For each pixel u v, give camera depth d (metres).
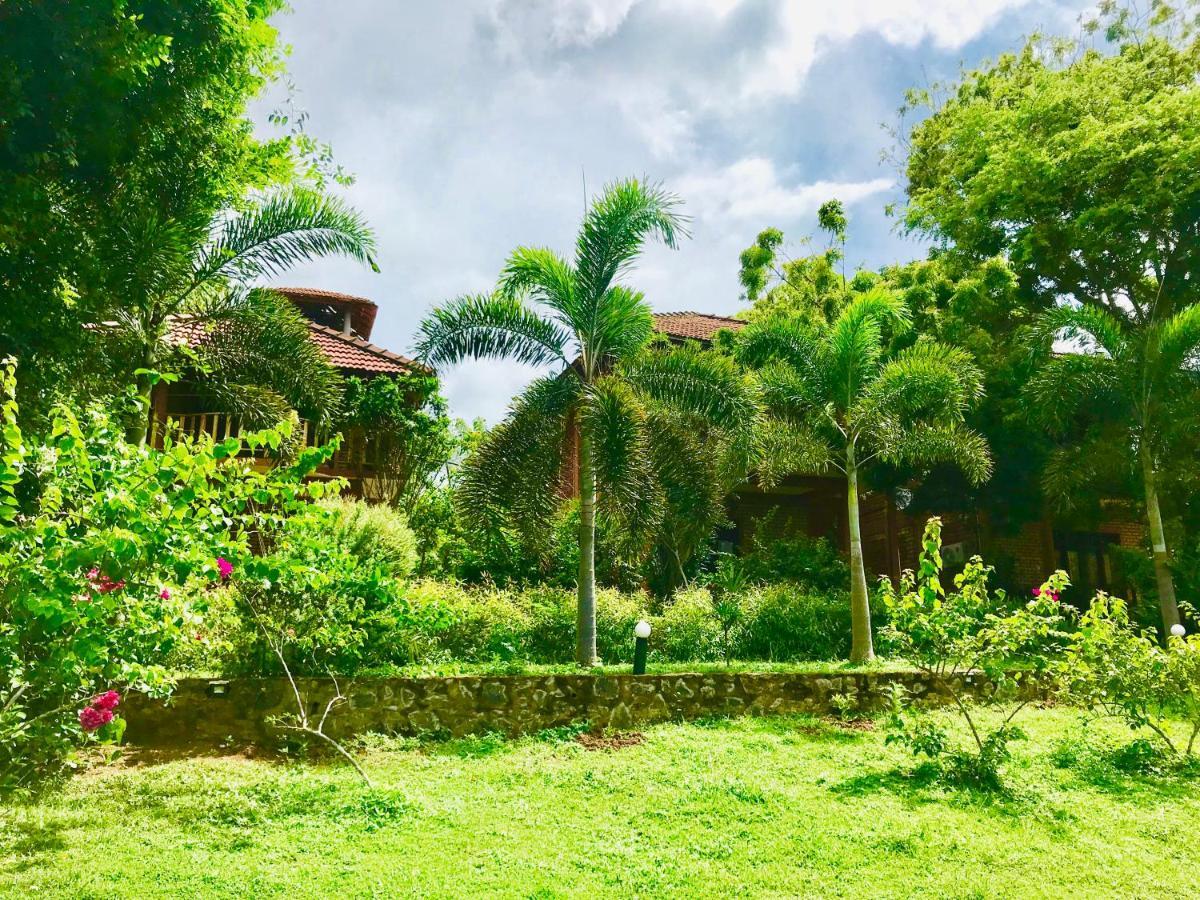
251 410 11.28
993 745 6.79
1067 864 4.88
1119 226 16.52
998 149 18.08
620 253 11.55
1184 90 17.28
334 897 4.24
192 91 8.44
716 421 11.79
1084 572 21.69
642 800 6.21
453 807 5.98
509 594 12.82
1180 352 13.96
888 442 13.18
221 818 5.62
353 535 11.53
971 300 17.67
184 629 6.17
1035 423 16.03
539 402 11.50
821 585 16.19
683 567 16.27
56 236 7.24
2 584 4.75
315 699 8.64
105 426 5.23
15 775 6.00
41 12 6.16
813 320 20.03
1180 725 9.04
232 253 10.59
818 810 5.92
